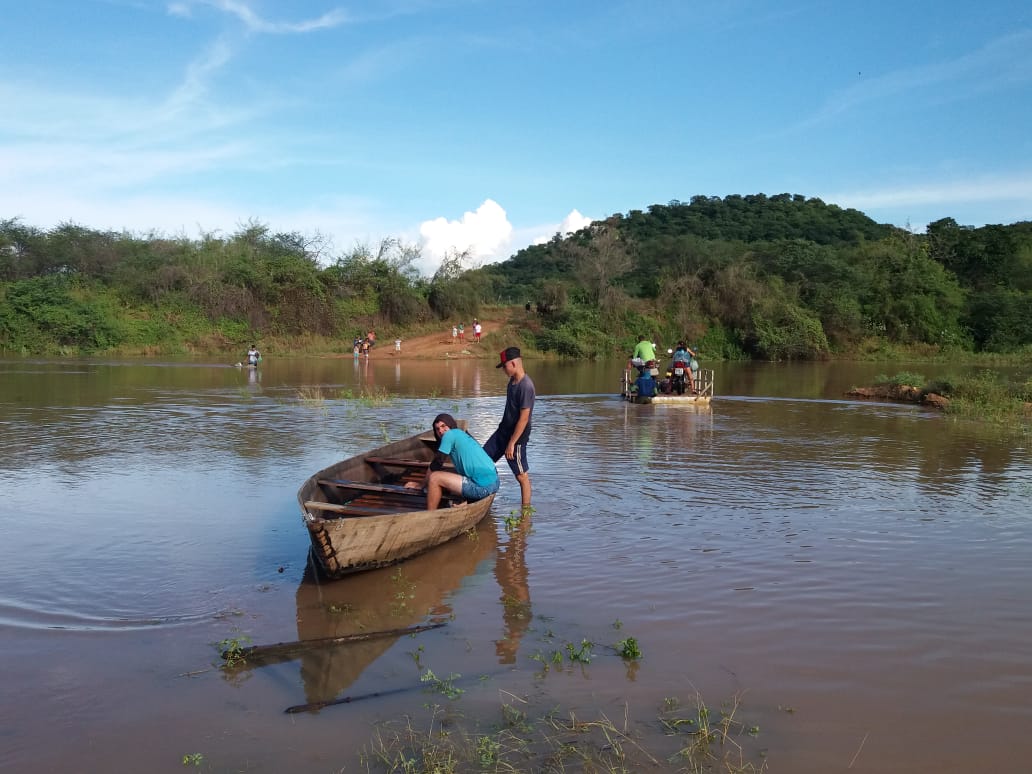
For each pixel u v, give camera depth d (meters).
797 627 5.01
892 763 3.54
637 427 14.08
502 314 46.28
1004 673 4.41
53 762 3.54
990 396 17.78
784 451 11.45
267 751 3.63
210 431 12.82
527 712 3.97
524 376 7.95
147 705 4.05
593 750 3.63
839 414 16.39
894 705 4.05
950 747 3.67
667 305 45.66
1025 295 44.72
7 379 22.77
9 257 40.59
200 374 25.67
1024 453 11.39
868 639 4.84
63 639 4.82
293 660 4.56
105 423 13.62
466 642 4.80
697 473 9.77
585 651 4.65
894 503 8.24
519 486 9.00
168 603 5.39
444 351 38.88
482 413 15.77
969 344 43.72
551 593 5.62
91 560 6.23
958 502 8.30
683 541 6.85
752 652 4.65
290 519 7.40
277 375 25.83
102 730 3.81
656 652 4.65
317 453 10.80
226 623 5.08
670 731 3.80
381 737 3.75
